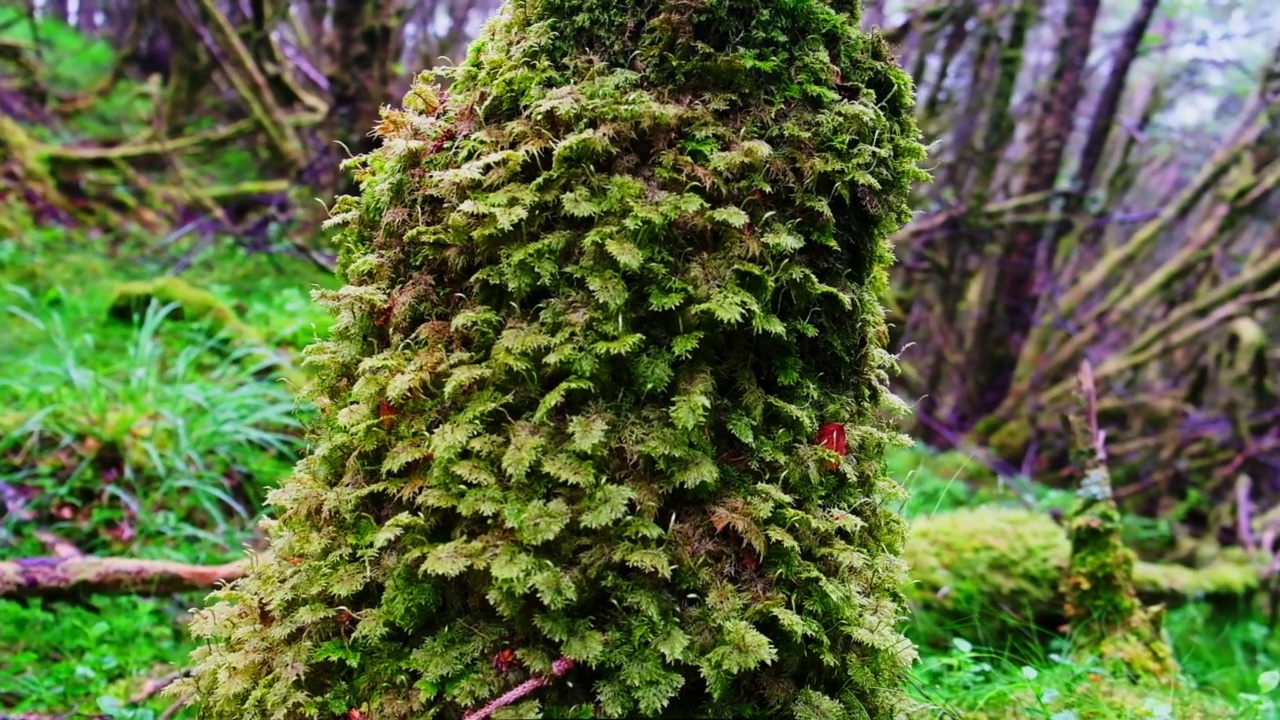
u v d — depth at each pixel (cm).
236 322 427
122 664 238
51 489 300
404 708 102
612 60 109
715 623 101
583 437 99
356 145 582
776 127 108
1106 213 614
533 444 100
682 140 106
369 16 571
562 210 104
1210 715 202
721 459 108
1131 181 678
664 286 103
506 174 107
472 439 103
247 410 352
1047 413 603
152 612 265
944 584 284
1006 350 648
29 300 398
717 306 101
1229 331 572
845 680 113
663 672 98
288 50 727
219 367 384
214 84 786
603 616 101
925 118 598
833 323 116
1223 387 610
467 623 103
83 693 225
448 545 100
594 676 101
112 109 747
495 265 107
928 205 601
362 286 118
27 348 390
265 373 396
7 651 236
